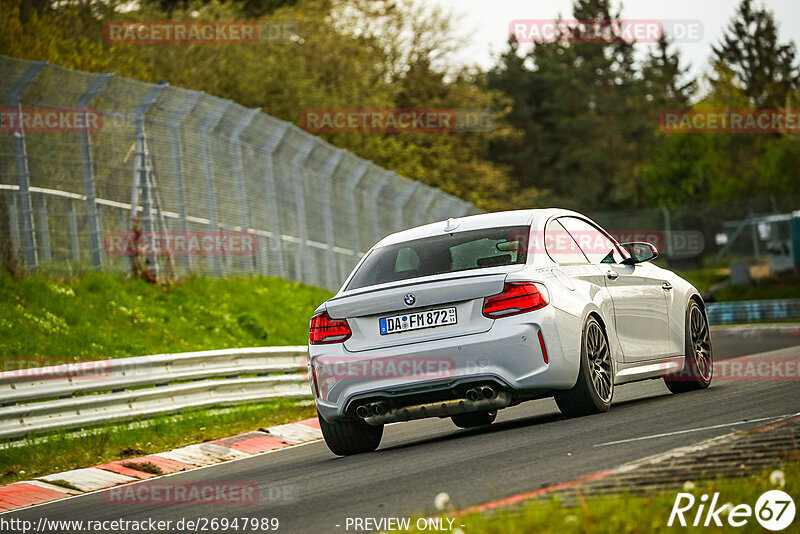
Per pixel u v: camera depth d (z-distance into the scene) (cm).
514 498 1289
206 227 5697
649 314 2347
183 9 9688
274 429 2953
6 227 4450
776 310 8431
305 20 11100
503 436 1975
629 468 1391
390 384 1980
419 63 13362
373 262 2183
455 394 1959
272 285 6100
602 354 2120
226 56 9094
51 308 4266
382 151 10812
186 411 3269
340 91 10775
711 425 1753
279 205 6450
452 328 1967
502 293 1956
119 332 4397
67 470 2433
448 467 1670
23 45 5997
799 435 1486
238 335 5116
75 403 2867
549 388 1964
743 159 17738
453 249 2116
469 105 13588
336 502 1509
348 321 2038
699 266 10931
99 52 6950
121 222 5094
